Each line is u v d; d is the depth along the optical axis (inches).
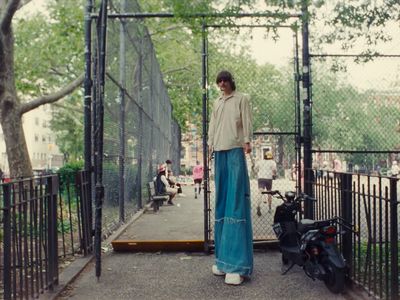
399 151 265.9
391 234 164.4
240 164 224.1
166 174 669.3
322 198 245.3
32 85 919.0
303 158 281.1
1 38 486.9
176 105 1323.8
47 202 199.0
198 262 259.9
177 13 268.8
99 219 222.1
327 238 197.2
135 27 460.8
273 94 295.3
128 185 434.6
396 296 163.6
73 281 218.8
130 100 438.0
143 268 245.3
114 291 202.7
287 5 257.8
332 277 193.6
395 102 281.1
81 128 1926.7
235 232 218.4
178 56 1219.9
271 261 259.3
